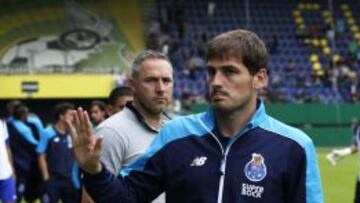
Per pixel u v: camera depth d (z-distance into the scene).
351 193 20.86
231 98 4.32
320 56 50.12
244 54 4.31
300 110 43.38
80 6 47.44
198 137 4.45
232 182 4.30
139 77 6.71
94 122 11.75
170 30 49.09
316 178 4.41
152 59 6.67
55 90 42.34
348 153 21.30
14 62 44.00
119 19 47.88
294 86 47.06
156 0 49.78
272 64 49.06
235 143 4.38
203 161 4.38
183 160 4.43
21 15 46.12
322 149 41.47
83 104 43.16
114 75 43.38
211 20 51.25
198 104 40.81
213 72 4.39
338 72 48.09
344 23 53.06
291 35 51.72
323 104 43.84
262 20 52.44
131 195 4.44
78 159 4.15
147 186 4.50
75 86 42.59
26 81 42.22
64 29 46.28
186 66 46.44
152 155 4.52
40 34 45.66
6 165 7.16
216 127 4.45
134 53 46.44
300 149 4.38
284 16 52.88
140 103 6.67
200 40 47.91
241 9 52.56
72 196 13.48
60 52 45.12
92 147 4.14
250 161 4.32
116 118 6.62
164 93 6.68
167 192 4.47
